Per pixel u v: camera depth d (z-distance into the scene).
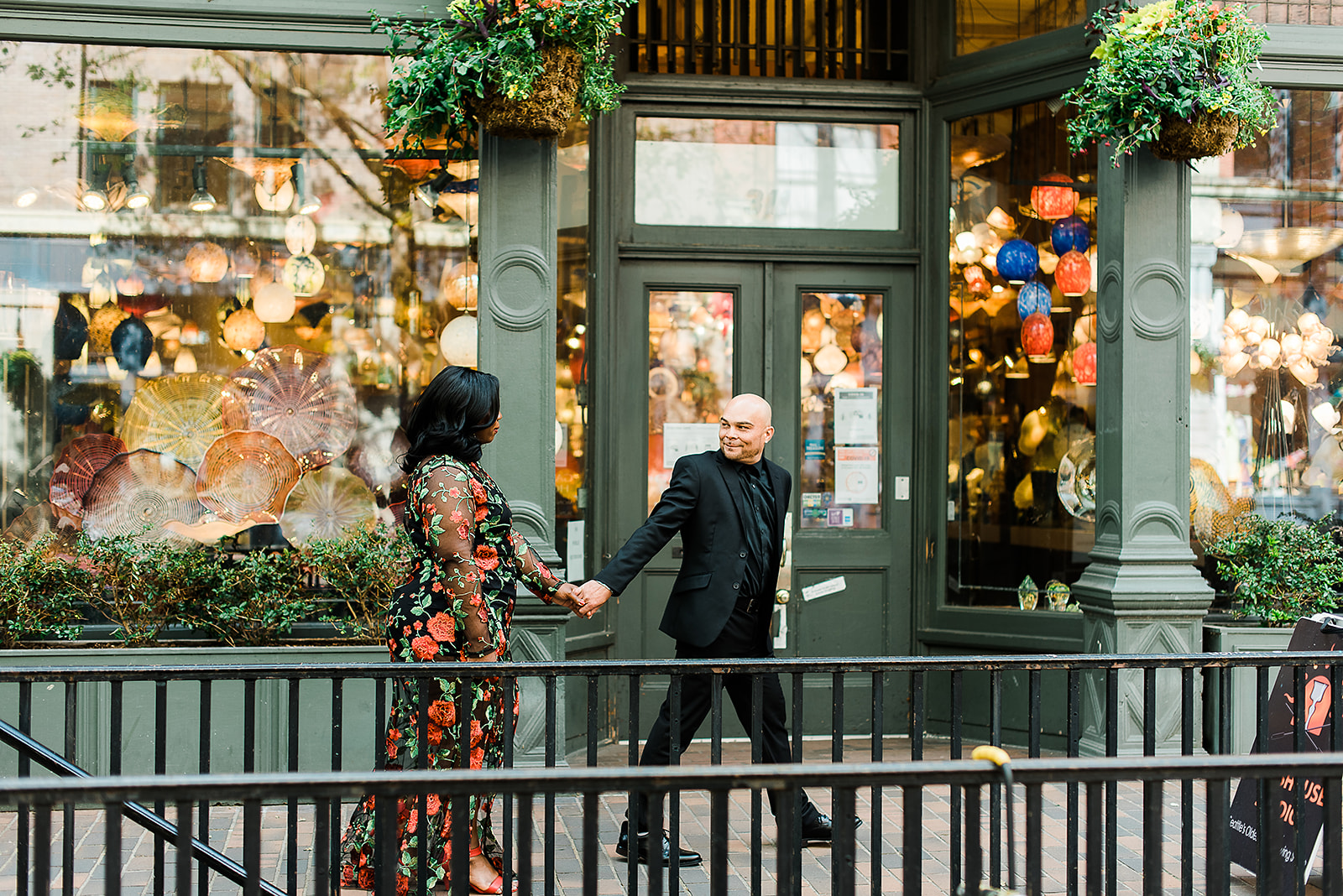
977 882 2.08
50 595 5.08
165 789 1.89
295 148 5.58
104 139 5.47
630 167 6.14
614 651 6.07
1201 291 5.84
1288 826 3.90
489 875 3.75
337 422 5.61
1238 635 5.33
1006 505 6.14
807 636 6.25
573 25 4.80
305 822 4.62
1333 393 5.90
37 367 5.44
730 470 4.14
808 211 6.29
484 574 3.64
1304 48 5.72
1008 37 6.11
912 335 6.34
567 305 5.70
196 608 5.18
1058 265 5.99
